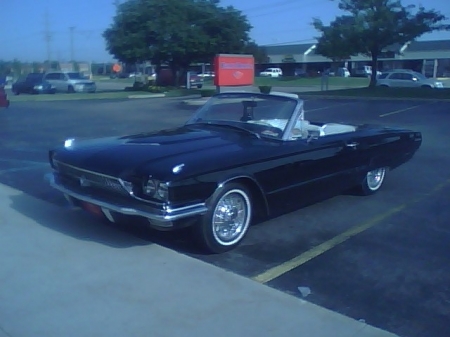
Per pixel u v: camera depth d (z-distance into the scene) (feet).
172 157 15.55
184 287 13.42
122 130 48.83
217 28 129.08
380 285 14.08
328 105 74.13
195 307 12.39
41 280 13.74
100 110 73.41
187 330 11.40
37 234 17.22
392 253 16.46
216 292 13.17
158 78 139.33
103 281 13.71
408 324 12.07
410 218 20.20
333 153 19.67
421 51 198.18
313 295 13.43
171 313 12.11
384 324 12.04
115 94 112.88
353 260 15.84
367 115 60.75
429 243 17.42
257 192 17.12
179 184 14.73
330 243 17.29
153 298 12.81
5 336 11.08
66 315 11.95
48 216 19.21
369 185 23.34
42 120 58.54
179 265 14.78
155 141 17.53
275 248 16.83
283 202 18.21
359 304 12.99
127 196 15.23
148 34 127.24
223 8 131.23
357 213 20.79
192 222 15.44
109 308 12.30
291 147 18.02
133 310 12.23
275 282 14.20
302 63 238.68
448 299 13.32
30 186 24.53
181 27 125.29
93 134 45.50
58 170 17.97
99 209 16.17
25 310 12.15
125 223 15.99
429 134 44.60
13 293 12.98
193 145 16.94
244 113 19.89
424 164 31.37
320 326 11.62
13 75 226.99
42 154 33.99
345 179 20.80
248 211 16.93
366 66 218.79
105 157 16.21
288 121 18.61
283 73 246.68
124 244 16.38
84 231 17.57
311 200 19.66
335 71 213.87
